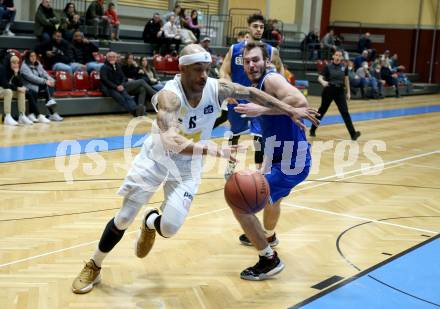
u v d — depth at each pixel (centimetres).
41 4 1309
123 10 1803
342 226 576
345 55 2112
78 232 516
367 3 2708
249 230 424
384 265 468
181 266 453
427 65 2627
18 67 1084
